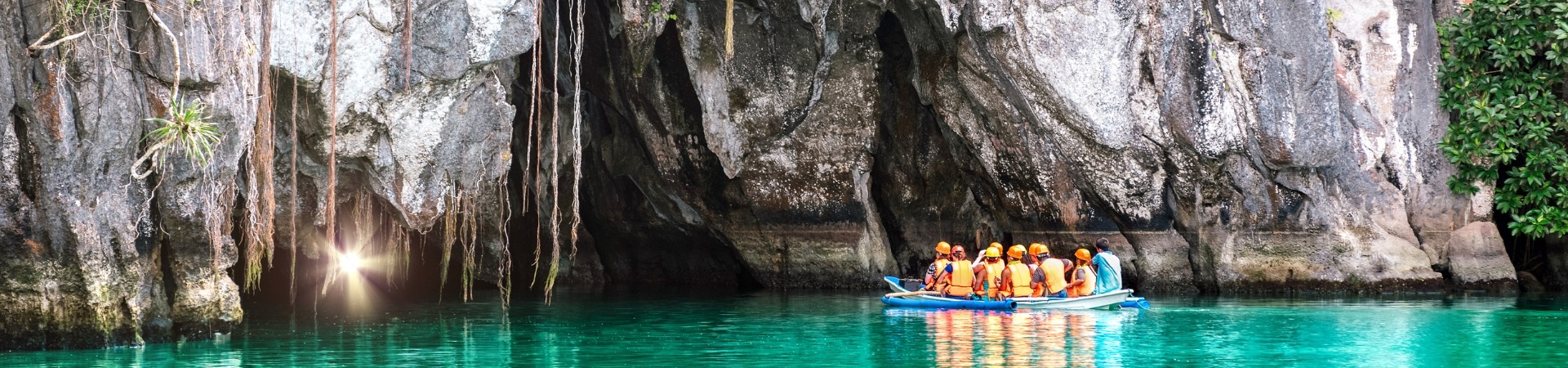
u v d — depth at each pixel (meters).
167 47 10.55
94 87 10.23
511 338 12.28
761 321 13.93
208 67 10.84
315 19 13.23
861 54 19.94
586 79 19.45
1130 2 17.81
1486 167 18.64
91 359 9.90
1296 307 15.70
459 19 14.27
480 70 14.84
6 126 9.96
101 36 10.27
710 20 19.05
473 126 15.00
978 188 20.48
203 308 11.22
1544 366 9.95
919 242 21.33
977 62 18.31
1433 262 18.94
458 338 12.29
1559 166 17.86
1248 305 16.03
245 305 16.64
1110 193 18.94
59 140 10.04
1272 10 17.94
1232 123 18.14
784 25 19.47
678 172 20.25
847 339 11.99
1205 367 9.83
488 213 20.86
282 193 14.68
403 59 14.04
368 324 13.85
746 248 20.91
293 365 10.07
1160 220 18.98
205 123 10.88
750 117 19.75
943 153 20.58
